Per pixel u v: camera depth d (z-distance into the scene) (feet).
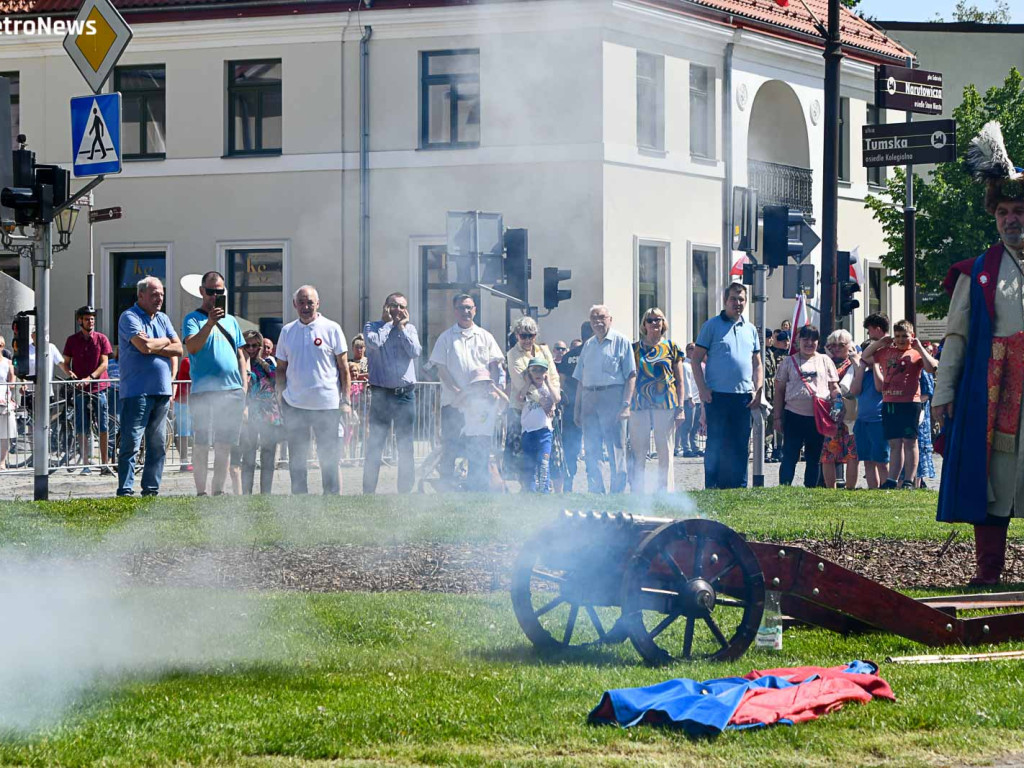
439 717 22.58
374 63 114.93
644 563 26.50
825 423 63.36
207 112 118.83
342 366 57.47
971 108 145.59
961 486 36.86
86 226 120.98
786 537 42.96
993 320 36.91
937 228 143.13
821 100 138.72
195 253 119.75
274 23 116.26
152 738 21.39
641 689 23.47
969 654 27.99
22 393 71.97
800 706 22.61
